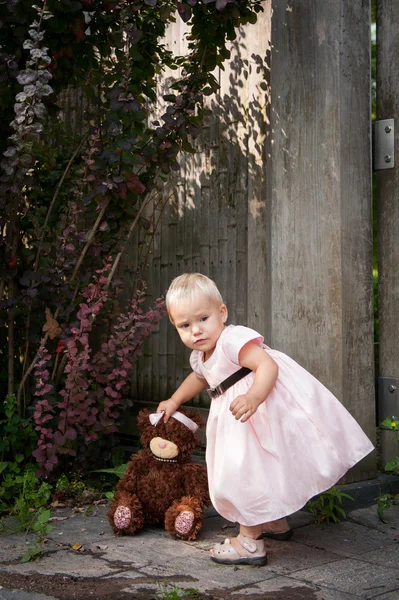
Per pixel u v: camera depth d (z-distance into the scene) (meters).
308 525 3.21
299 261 3.57
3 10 3.50
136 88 3.78
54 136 4.56
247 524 2.66
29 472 3.60
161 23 3.99
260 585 2.46
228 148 4.31
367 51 3.58
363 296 3.53
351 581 2.51
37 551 2.73
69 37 3.65
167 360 4.65
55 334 3.74
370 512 3.35
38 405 3.59
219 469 2.75
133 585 2.45
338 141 3.44
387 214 3.83
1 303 3.78
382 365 3.84
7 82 3.62
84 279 3.88
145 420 3.21
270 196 4.00
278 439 2.73
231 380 2.84
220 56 3.86
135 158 3.63
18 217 3.87
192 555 2.80
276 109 3.68
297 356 3.57
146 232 4.54
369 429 3.54
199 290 2.87
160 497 3.11
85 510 3.45
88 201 3.74
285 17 3.65
